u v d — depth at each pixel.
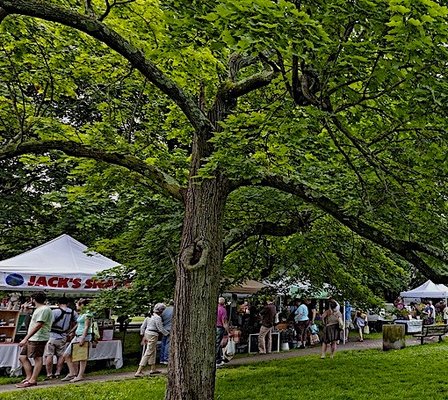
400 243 5.85
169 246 9.39
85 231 17.89
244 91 6.68
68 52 7.93
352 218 5.97
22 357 9.94
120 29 7.03
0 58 7.55
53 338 10.59
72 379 10.37
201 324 5.57
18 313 11.78
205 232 5.92
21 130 6.63
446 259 5.75
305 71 4.75
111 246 11.42
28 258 11.44
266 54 5.29
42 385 9.84
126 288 10.37
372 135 6.13
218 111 6.67
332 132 5.77
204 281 5.71
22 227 19.36
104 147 8.02
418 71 4.26
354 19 4.12
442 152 5.54
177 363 5.48
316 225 9.93
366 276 13.52
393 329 16.14
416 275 28.08
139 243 10.62
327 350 16.27
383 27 4.02
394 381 10.13
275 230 8.12
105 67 8.24
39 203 18.59
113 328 12.52
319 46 4.09
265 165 6.37
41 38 7.55
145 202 10.83
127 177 7.88
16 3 4.64
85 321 10.45
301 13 3.61
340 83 4.69
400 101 4.87
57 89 8.30
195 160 6.24
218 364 12.45
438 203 6.40
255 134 5.54
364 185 6.05
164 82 5.71
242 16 3.66
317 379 10.32
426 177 5.92
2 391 9.14
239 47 3.82
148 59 5.94
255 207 8.84
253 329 16.31
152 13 6.75
